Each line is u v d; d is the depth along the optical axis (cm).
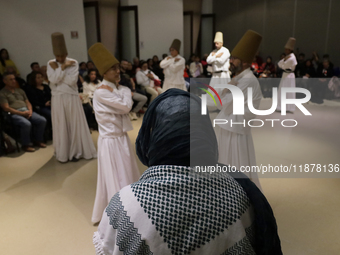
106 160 221
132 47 850
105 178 225
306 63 761
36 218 252
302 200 259
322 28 929
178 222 59
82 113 369
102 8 757
